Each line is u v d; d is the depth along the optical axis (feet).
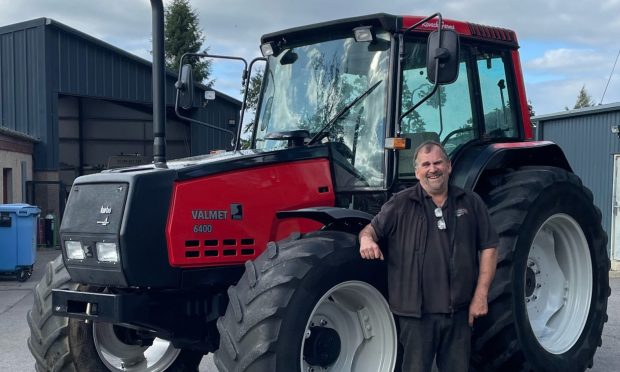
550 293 16.61
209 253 12.69
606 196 47.01
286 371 11.33
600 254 16.98
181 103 16.60
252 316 11.39
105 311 12.16
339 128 14.92
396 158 14.30
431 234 12.09
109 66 70.08
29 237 38.14
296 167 14.01
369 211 14.34
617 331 22.97
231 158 13.35
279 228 13.61
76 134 88.02
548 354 15.24
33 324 14.60
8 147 57.93
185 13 130.72
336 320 13.11
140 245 11.97
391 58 14.43
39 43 65.72
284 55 16.55
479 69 16.81
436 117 15.61
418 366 12.17
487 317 14.35
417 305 12.01
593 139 48.26
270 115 16.53
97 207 12.40
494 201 15.05
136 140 90.12
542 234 16.47
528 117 18.22
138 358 15.74
